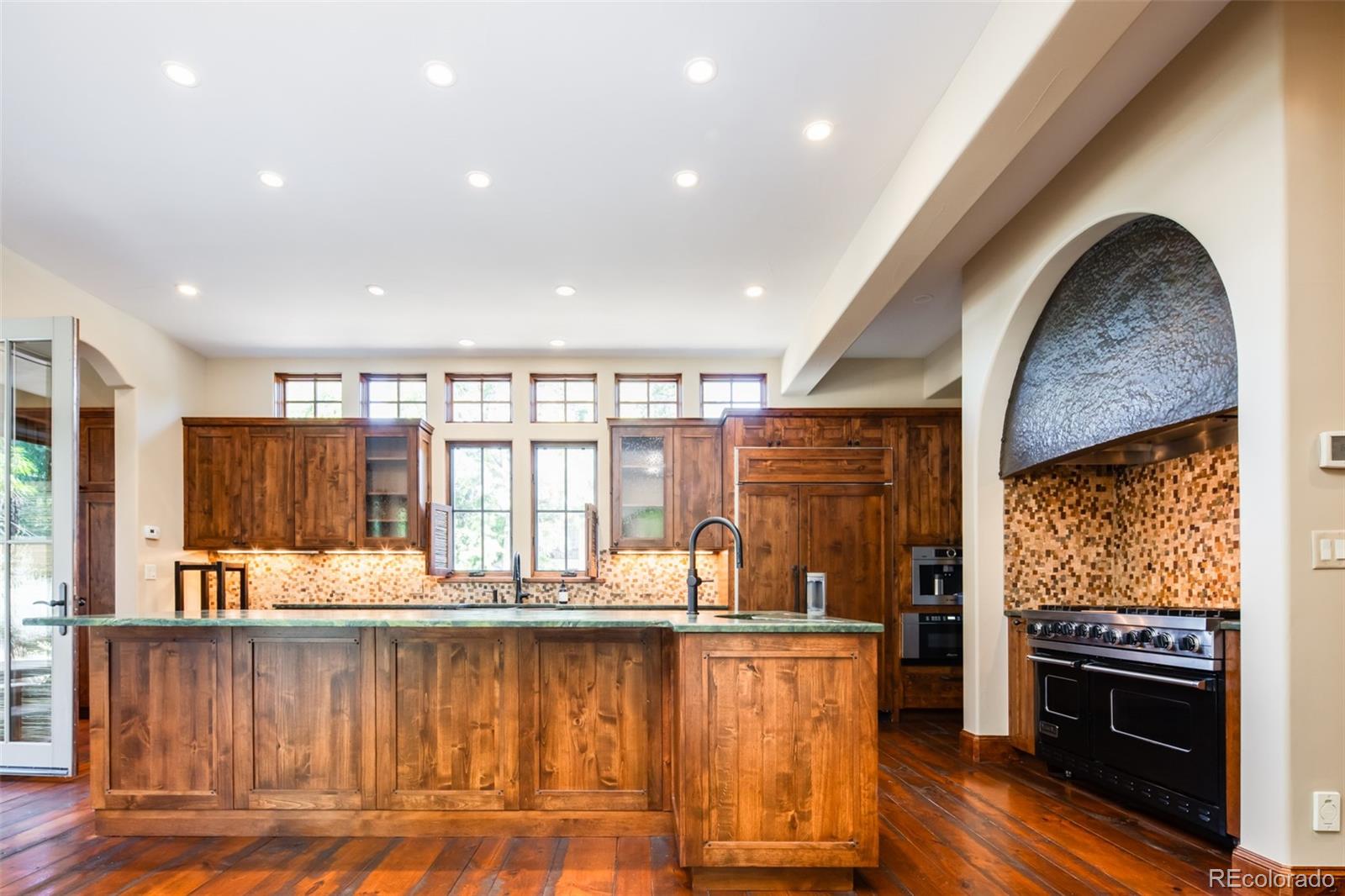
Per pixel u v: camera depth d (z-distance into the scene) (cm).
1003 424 439
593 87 293
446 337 633
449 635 311
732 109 309
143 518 578
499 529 691
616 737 308
